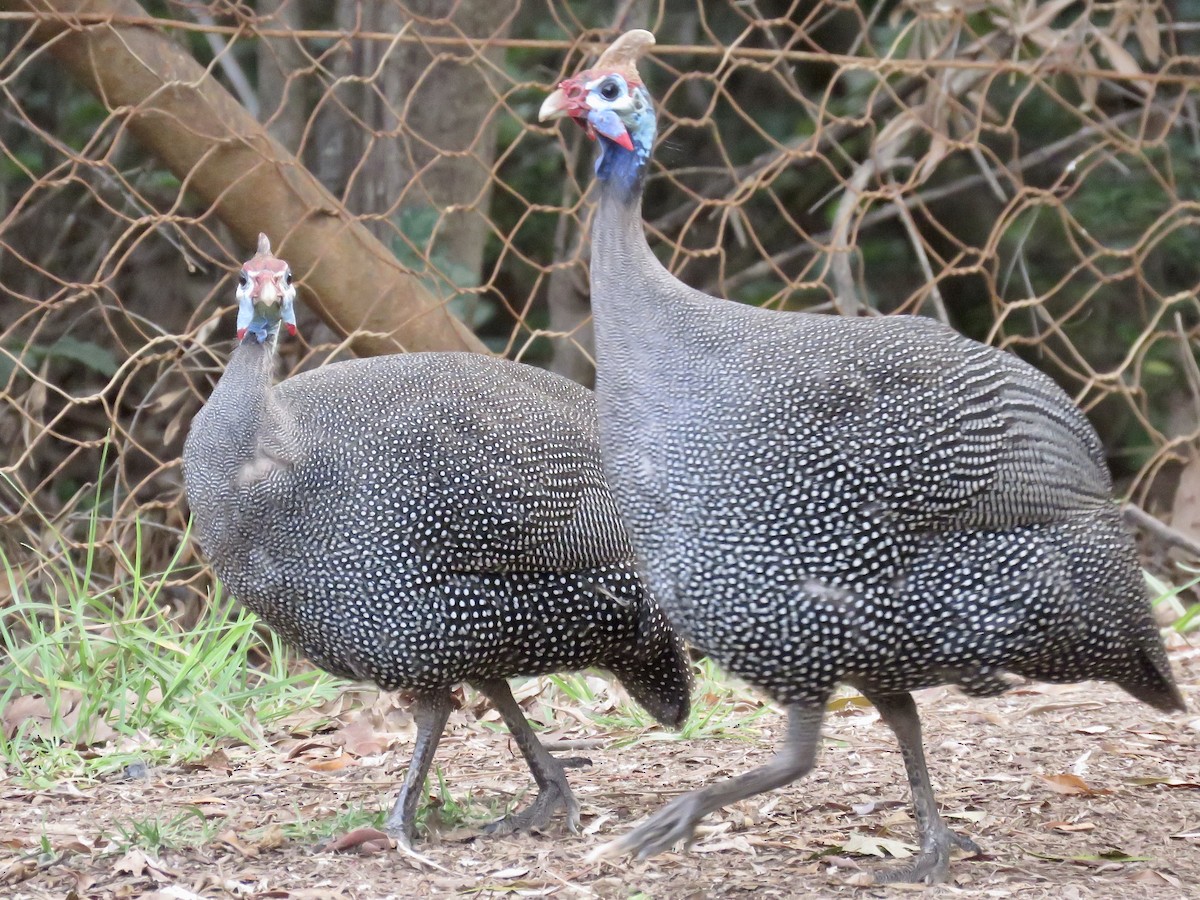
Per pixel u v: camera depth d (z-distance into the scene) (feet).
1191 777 33.30
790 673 26.09
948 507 25.57
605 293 26.61
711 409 25.66
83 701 35.68
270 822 30.48
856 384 25.48
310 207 39.24
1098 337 70.85
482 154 53.06
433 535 28.96
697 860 28.30
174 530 42.37
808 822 30.76
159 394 49.21
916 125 52.21
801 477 25.35
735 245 74.95
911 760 27.48
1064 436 26.66
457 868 27.99
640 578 30.83
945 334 26.58
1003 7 51.75
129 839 28.78
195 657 36.70
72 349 48.08
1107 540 26.73
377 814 30.53
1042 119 72.43
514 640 29.99
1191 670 42.09
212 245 58.29
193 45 69.10
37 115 61.36
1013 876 27.09
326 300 40.01
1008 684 26.73
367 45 52.65
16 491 45.91
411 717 38.34
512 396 30.63
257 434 28.76
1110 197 69.87
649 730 37.50
